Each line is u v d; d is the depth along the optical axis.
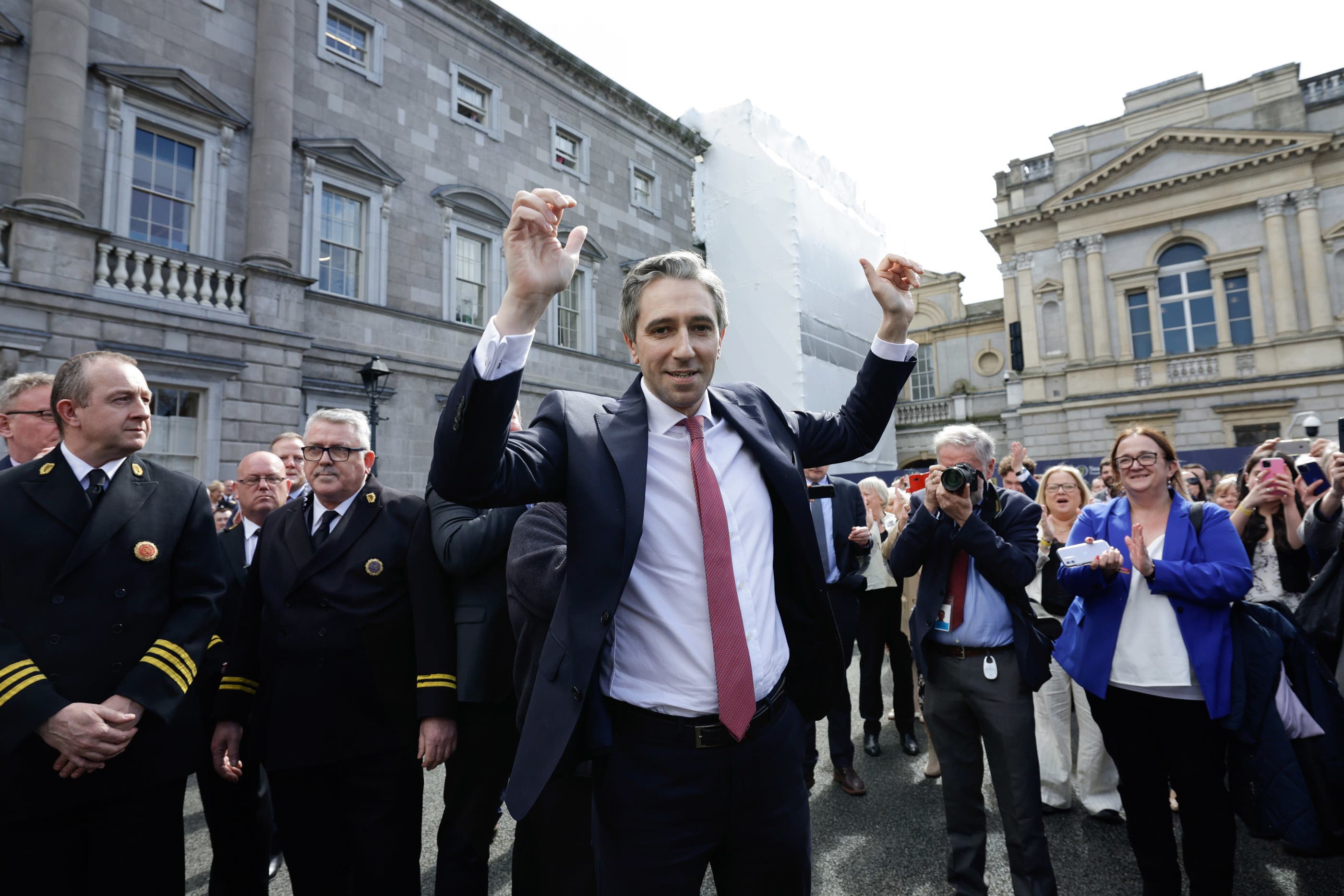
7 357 7.97
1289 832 2.53
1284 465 3.60
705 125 20.14
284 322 10.45
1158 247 19.00
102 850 2.11
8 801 1.95
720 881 1.66
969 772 2.94
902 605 5.12
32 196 8.32
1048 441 20.02
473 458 1.27
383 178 12.16
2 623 2.05
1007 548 2.81
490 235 14.05
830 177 22.23
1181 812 2.59
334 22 12.02
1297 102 17.52
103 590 2.17
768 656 1.62
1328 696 2.73
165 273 9.62
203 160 10.03
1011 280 21.25
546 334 15.13
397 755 2.52
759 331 18.44
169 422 9.30
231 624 3.15
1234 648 2.62
